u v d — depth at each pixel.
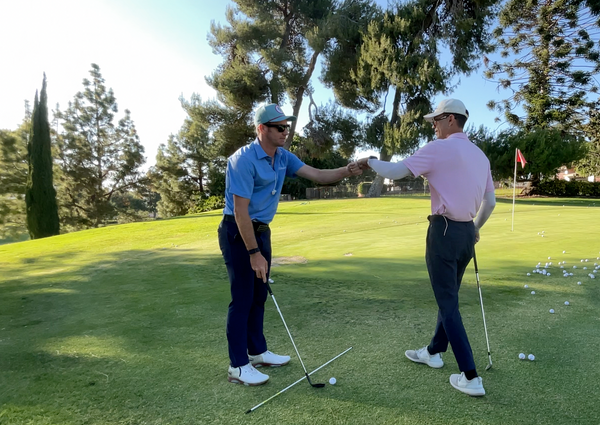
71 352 2.99
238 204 2.41
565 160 26.12
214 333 3.30
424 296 4.20
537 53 28.77
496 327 3.27
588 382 2.36
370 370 2.58
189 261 6.90
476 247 6.86
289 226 11.55
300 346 3.00
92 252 8.83
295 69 27.86
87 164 34.62
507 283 4.57
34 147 25.00
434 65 21.28
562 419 1.99
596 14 25.80
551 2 27.66
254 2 28.16
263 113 2.47
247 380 2.42
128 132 36.06
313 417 2.05
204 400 2.26
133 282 5.39
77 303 4.43
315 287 4.67
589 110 29.59
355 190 34.66
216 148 31.45
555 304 3.82
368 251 6.95
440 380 2.43
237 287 2.53
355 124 27.36
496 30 28.81
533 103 29.05
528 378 2.42
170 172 38.62
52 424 2.05
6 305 4.46
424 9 23.48
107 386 2.45
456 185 2.32
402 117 23.17
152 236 11.30
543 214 12.48
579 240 7.30
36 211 25.02
